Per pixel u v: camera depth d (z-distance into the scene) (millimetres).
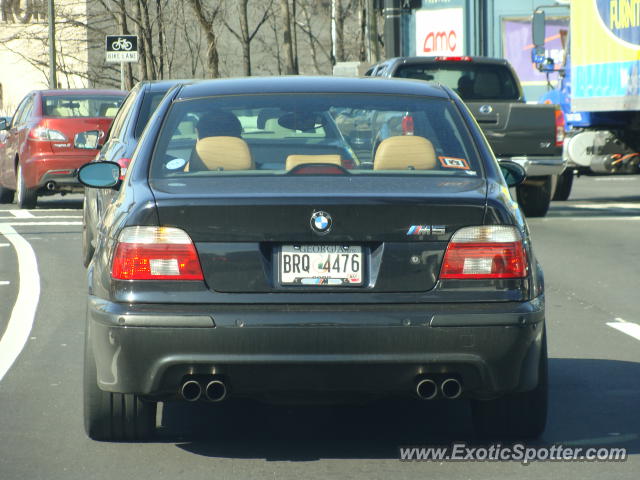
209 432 13180
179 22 96750
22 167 42812
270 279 11406
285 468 11750
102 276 11836
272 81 14117
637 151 48125
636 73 43469
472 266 11555
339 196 11484
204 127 13086
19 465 11836
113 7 96625
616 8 44438
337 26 108625
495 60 40969
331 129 13195
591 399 14742
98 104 42938
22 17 139625
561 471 11664
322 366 11258
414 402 14688
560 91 50250
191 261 11422
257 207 11398
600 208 44750
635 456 12195
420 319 11281
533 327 11562
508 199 12133
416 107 13570
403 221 11484
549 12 81812
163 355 11273
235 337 11195
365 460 12055
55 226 37656
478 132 13359
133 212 11633
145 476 11461
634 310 21641
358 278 11453
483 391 11555
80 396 14867
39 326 20141
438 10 82688
